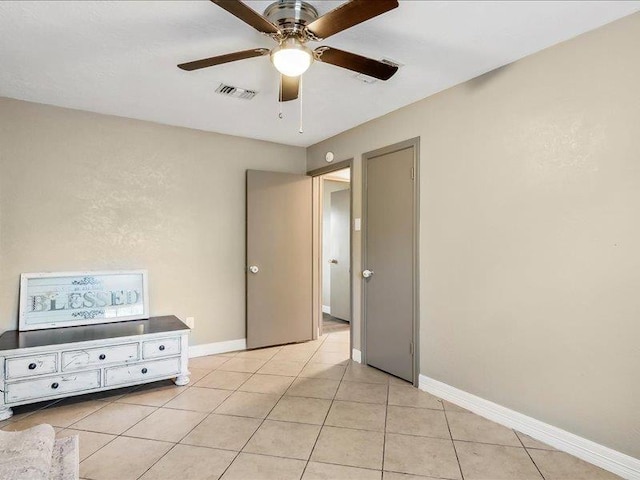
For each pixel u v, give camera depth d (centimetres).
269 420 250
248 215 407
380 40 215
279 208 426
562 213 216
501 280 246
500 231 247
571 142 212
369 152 356
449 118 281
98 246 336
